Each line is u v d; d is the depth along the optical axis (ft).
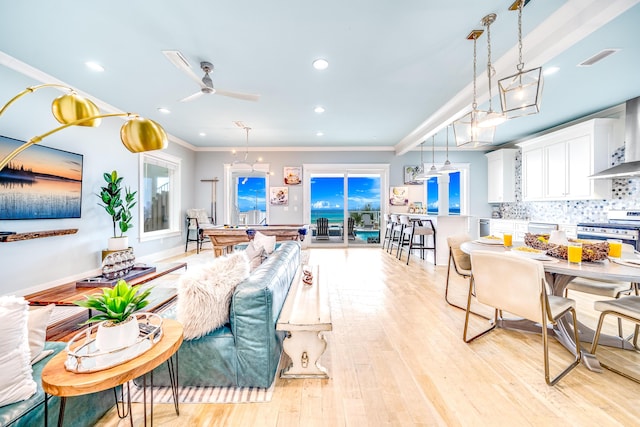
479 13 6.93
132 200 14.99
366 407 4.80
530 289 5.51
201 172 22.89
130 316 3.73
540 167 17.02
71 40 8.07
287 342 5.59
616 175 12.13
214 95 12.13
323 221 24.64
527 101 7.10
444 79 10.57
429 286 11.96
